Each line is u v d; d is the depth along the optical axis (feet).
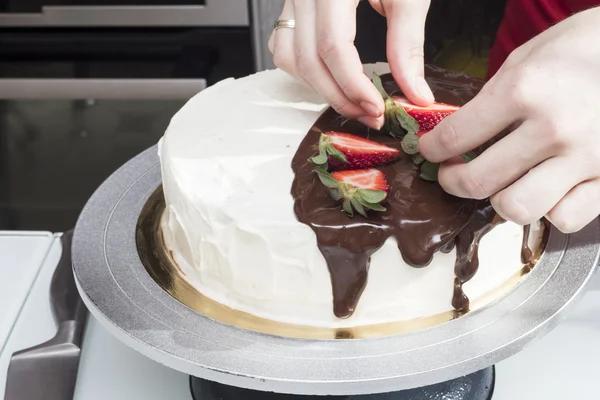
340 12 3.11
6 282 3.75
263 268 2.82
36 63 5.98
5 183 6.68
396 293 2.81
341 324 2.82
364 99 3.05
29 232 4.13
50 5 5.76
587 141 2.42
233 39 5.90
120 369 3.29
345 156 2.92
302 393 2.53
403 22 3.33
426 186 2.85
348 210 2.73
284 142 3.21
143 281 3.06
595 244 3.20
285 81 3.73
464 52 5.83
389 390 2.53
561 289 2.94
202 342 2.71
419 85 3.23
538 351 3.26
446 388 2.98
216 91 3.69
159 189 3.68
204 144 3.24
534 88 2.41
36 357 3.19
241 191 2.95
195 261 3.04
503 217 2.62
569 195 2.58
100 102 6.31
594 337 3.32
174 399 3.12
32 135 6.48
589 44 2.44
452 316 2.84
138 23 5.81
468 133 2.53
